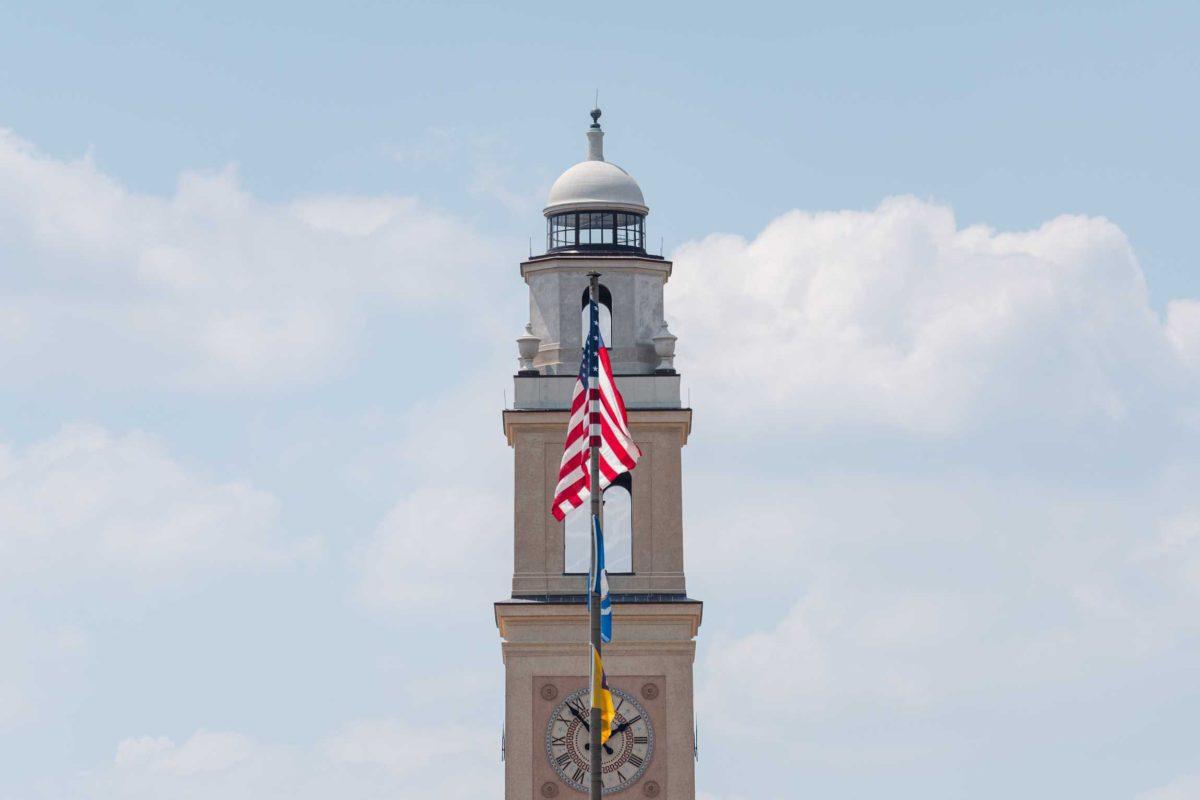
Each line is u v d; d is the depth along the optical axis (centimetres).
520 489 12269
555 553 12219
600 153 12900
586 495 9938
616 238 12681
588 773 12025
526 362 12438
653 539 12219
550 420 12269
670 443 12300
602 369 10019
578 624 12094
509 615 12056
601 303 12519
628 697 12112
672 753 12075
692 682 12138
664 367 12381
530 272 12581
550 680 12094
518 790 12006
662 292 12581
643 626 12125
